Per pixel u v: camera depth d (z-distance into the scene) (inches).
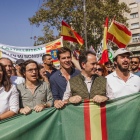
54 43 254.8
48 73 202.2
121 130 111.3
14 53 245.6
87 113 108.8
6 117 102.1
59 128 108.0
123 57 126.3
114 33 232.2
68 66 136.9
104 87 111.9
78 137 108.5
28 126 103.3
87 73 113.0
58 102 106.8
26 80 123.3
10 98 106.0
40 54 252.1
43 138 105.2
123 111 112.2
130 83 126.8
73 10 715.4
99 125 109.3
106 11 716.0
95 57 111.7
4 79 105.8
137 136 113.3
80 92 111.2
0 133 99.7
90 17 706.8
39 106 106.5
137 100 113.9
